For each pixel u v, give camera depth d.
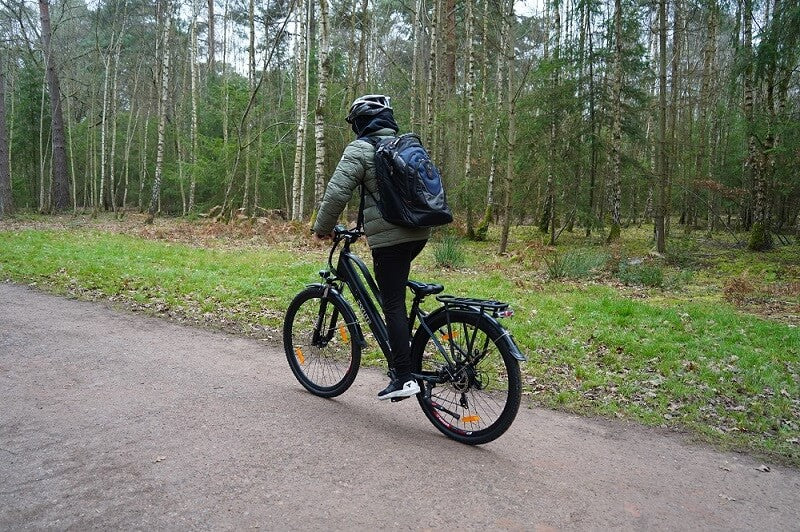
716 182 19.17
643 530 2.58
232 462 2.96
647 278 11.38
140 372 4.43
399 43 34.41
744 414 4.23
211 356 5.01
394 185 3.22
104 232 17.83
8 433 3.22
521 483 2.94
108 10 28.39
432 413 3.55
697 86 31.53
